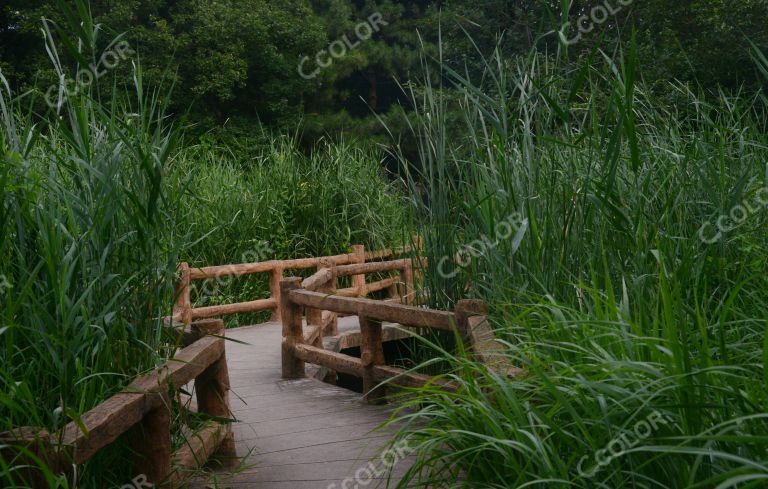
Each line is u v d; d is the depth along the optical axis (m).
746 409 2.10
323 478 3.76
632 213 3.70
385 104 30.72
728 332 3.23
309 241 11.10
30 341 2.78
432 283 4.85
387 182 11.80
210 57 19.98
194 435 3.51
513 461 2.37
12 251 3.03
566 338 2.91
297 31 22.89
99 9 19.27
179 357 3.60
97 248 3.09
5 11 19.12
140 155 3.19
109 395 3.03
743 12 11.80
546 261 3.79
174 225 3.64
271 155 11.93
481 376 3.48
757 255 3.60
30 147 3.08
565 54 3.62
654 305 3.16
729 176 4.19
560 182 3.99
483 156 4.36
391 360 9.31
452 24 17.36
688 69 12.20
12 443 2.30
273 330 9.21
